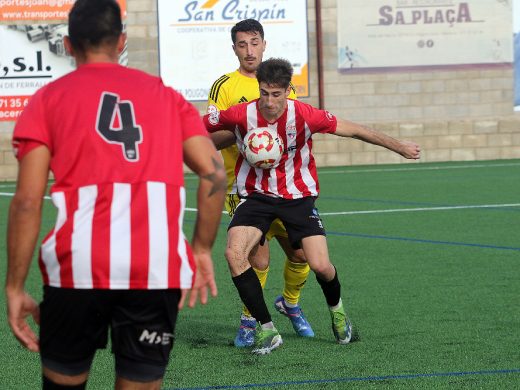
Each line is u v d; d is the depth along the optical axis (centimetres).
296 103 1217
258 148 1198
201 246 693
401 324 1379
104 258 645
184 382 1070
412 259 2008
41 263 666
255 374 1105
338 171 4662
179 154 680
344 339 1254
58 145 659
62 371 675
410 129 5047
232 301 1581
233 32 1402
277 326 1402
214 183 683
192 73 4869
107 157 657
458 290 1645
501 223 2580
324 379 1076
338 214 2873
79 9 689
